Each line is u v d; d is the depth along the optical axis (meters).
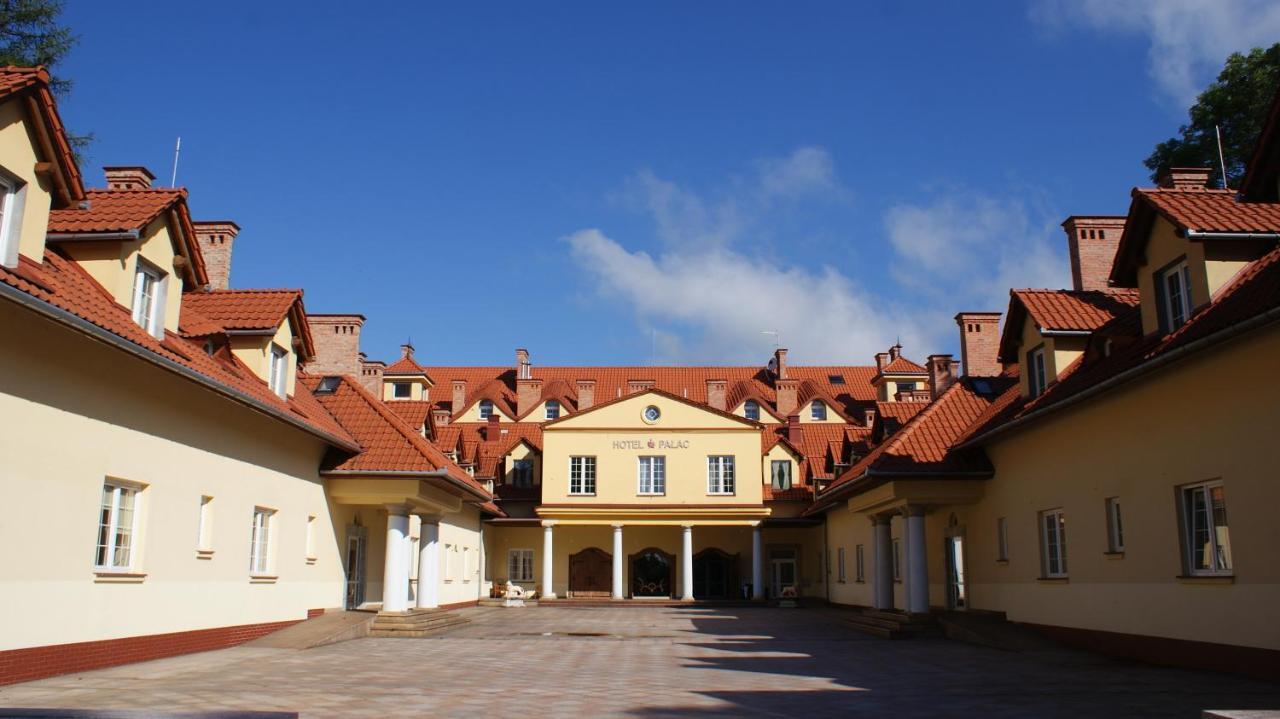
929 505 24.02
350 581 25.44
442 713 10.45
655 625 28.09
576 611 36.47
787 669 15.73
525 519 45.22
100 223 15.38
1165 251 17.09
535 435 50.81
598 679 14.09
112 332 13.16
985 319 32.34
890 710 10.91
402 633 22.30
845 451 37.47
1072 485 19.17
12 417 12.03
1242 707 10.71
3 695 11.20
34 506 12.45
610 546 47.06
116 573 14.32
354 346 31.83
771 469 47.75
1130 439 16.95
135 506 15.11
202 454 17.00
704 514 44.25
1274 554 13.05
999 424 21.77
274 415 18.66
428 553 26.41
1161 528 15.92
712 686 13.28
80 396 13.43
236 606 18.42
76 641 13.38
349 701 11.35
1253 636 13.52
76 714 8.74
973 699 11.84
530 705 11.20
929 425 25.30
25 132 12.91
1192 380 15.02
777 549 46.72
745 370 60.34
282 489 20.61
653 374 60.09
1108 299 22.58
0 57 22.81
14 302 11.31
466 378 60.81
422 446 23.97
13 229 12.70
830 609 36.84
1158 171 32.81
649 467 45.47
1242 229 15.58
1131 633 16.86
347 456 23.48
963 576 25.55
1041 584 20.58
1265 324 12.41
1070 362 21.22
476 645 20.17
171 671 14.05
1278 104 13.97
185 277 18.02
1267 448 13.18
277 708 10.66
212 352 19.44
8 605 11.98
